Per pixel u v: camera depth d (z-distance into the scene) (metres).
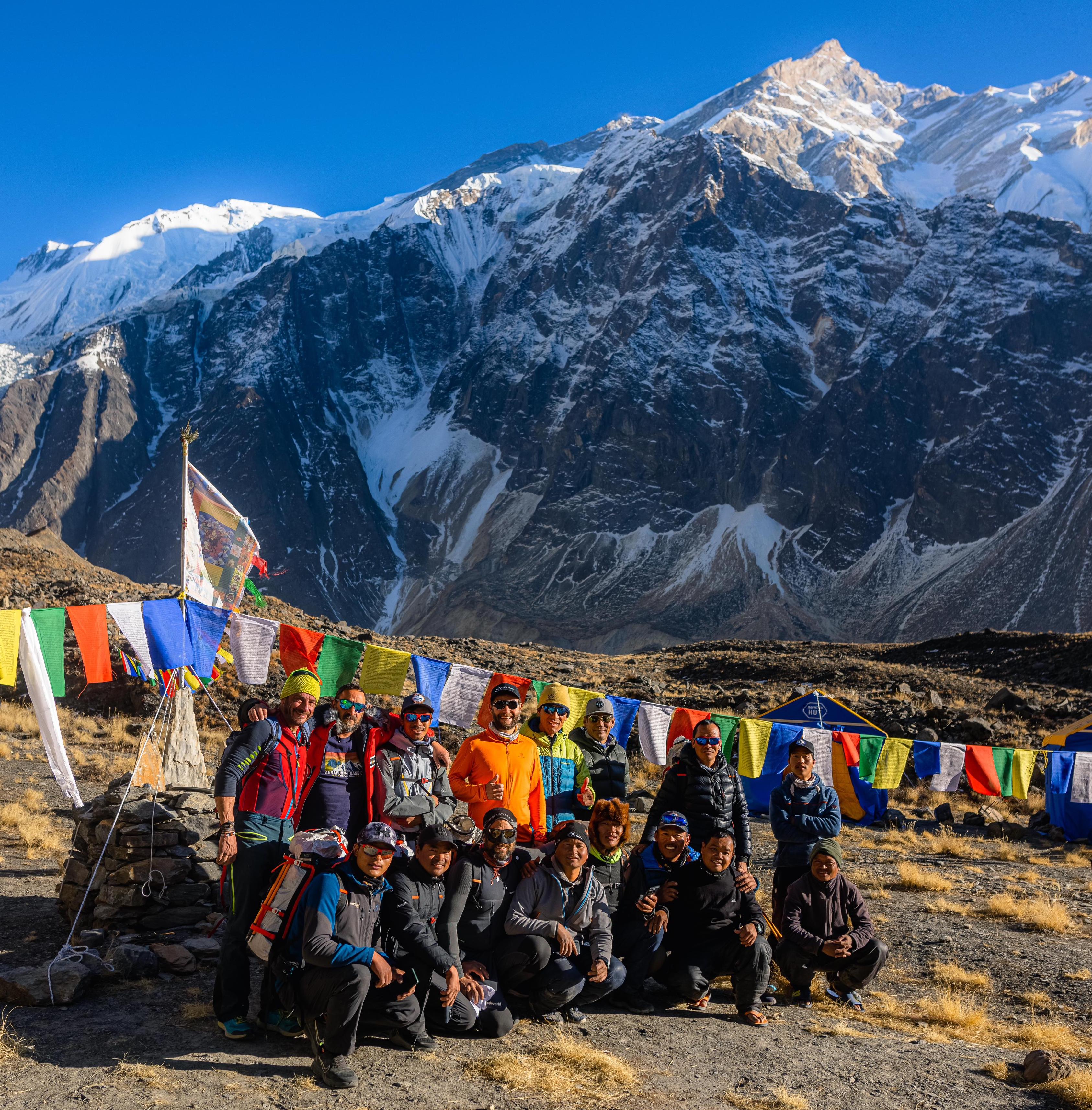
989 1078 5.87
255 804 6.06
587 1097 5.21
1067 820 16.62
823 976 7.86
